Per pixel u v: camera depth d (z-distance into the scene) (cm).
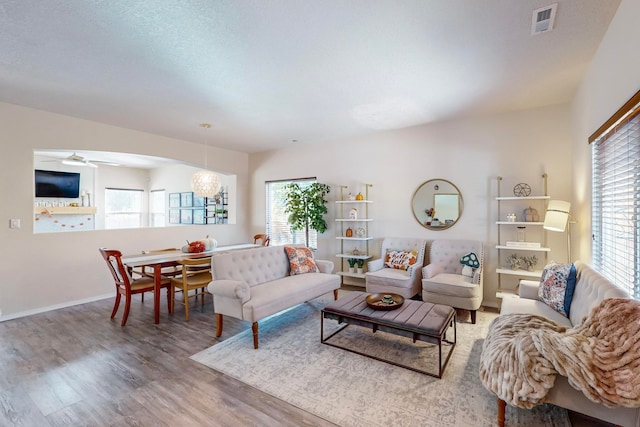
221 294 310
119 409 206
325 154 582
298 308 419
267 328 347
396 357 276
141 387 231
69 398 218
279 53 257
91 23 214
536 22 218
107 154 496
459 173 451
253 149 655
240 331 339
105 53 256
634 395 140
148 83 316
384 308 279
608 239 255
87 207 746
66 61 269
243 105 383
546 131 394
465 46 249
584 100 308
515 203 414
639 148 190
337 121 454
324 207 560
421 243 458
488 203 431
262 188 679
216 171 648
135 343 308
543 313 259
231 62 272
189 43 241
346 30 225
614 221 239
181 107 389
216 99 362
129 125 470
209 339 318
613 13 210
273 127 484
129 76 299
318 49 252
